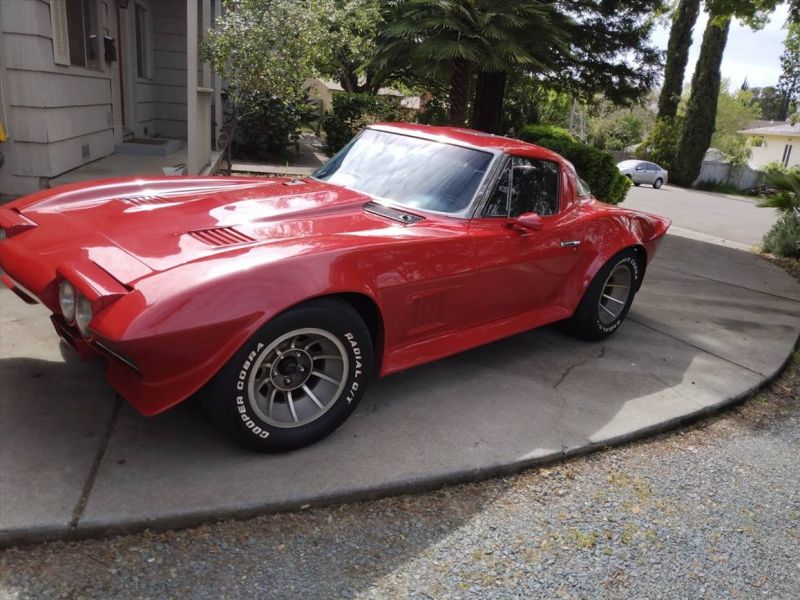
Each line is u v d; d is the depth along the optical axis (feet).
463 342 12.16
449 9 27.53
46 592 6.74
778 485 10.82
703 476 10.81
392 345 10.87
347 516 8.60
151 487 8.35
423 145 13.58
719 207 76.38
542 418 11.62
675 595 7.95
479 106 39.22
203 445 9.51
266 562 7.59
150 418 10.06
